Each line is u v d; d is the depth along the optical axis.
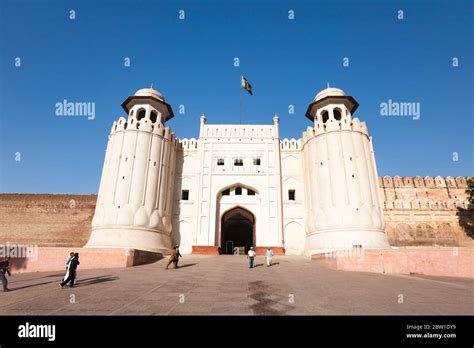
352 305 6.33
